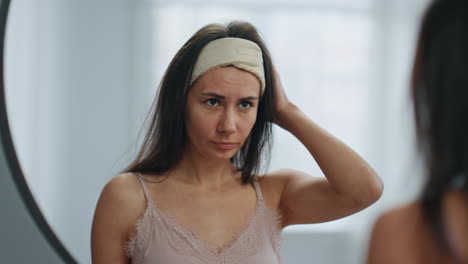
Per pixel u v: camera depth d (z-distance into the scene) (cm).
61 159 300
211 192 105
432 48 53
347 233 300
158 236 99
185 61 97
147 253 99
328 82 302
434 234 53
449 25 52
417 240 54
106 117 302
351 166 101
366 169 101
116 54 300
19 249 128
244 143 108
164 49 298
